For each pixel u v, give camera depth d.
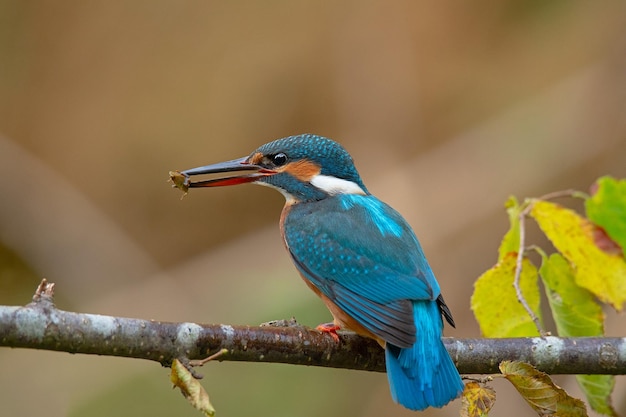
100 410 10.23
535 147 13.16
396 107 14.23
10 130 15.33
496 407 10.46
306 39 14.95
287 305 10.08
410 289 5.98
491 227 12.64
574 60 13.97
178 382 4.68
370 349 5.94
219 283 12.38
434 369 5.46
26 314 4.82
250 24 15.40
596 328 6.21
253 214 14.55
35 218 13.84
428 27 14.56
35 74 15.65
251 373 10.19
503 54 14.43
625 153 12.91
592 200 6.35
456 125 14.03
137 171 15.02
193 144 15.02
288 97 14.77
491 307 6.29
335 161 7.31
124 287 12.78
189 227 14.63
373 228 6.57
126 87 15.52
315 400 10.11
